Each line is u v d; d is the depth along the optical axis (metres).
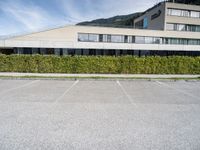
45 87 10.28
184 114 5.63
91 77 14.75
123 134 4.06
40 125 4.51
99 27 32.12
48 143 3.60
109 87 10.65
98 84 11.84
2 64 18.39
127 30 33.47
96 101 7.11
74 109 5.94
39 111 5.67
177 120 5.06
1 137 3.83
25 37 29.27
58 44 26.17
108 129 4.32
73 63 18.69
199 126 4.63
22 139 3.75
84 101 7.07
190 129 4.43
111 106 6.40
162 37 35.81
